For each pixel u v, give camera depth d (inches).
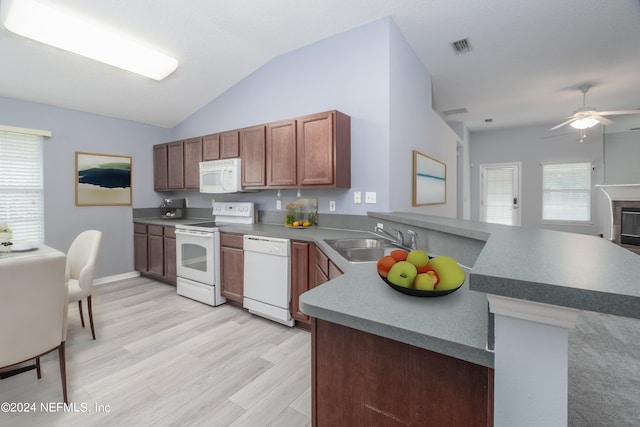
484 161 276.1
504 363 24.5
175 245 142.9
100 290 144.3
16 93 125.4
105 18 99.4
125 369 78.8
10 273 56.6
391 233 96.3
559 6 98.3
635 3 96.3
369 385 32.8
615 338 92.5
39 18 92.4
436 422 28.7
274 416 62.5
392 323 30.5
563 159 245.1
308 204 127.9
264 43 123.3
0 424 59.6
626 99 187.8
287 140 115.3
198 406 65.2
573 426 56.2
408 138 122.6
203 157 147.9
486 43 120.8
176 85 143.3
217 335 98.2
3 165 126.4
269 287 107.7
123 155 163.0
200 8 101.9
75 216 146.3
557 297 21.2
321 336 36.4
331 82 118.2
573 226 243.1
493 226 59.4
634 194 186.1
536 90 172.1
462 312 33.7
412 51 125.6
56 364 81.0
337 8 101.0
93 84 130.8
